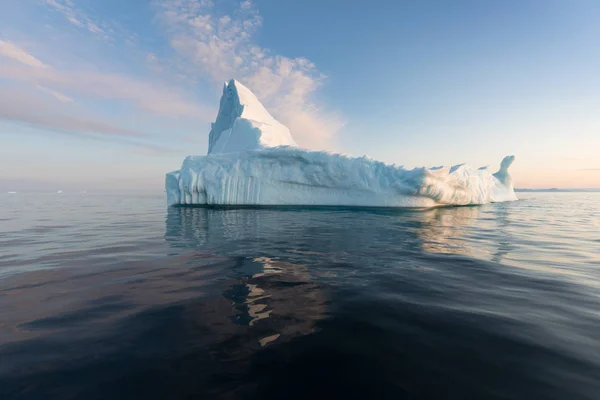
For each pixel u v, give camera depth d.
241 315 2.97
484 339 2.46
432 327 2.68
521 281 3.93
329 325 2.74
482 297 3.38
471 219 11.39
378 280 4.04
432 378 2.01
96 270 4.56
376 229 8.80
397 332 2.60
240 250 6.00
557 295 3.41
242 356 2.27
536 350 2.29
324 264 4.89
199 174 19.14
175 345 2.42
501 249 5.97
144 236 7.77
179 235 7.91
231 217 12.56
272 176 17.92
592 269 4.49
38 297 3.44
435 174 14.87
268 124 26.56
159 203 27.44
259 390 1.92
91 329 2.68
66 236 7.82
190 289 3.71
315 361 2.21
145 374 2.06
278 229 8.90
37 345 2.41
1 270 4.55
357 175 16.52
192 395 1.88
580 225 9.66
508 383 1.94
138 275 4.29
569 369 2.06
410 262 4.99
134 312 3.03
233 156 19.23
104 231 8.74
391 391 1.90
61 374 2.06
